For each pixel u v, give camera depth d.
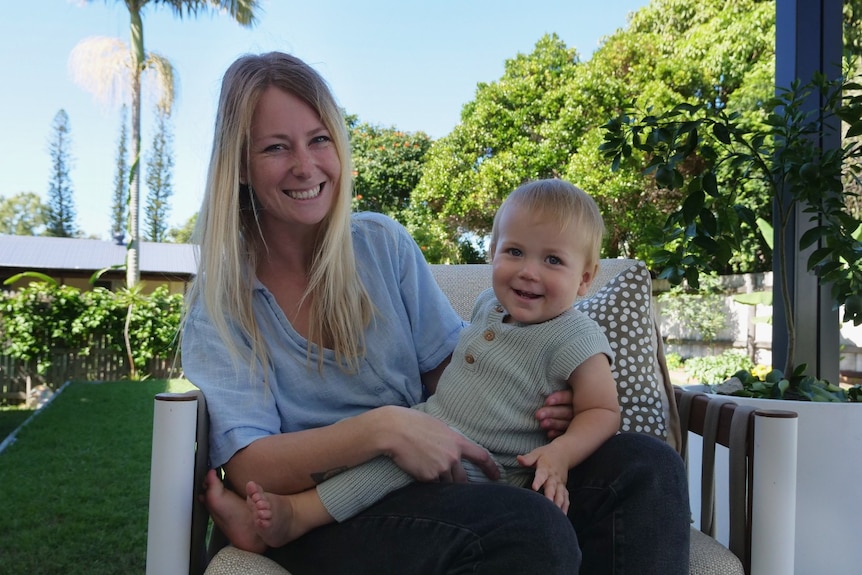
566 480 1.13
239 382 1.19
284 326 1.27
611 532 1.08
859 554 1.82
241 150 1.27
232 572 1.01
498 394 1.27
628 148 2.39
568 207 1.32
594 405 1.21
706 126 2.30
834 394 2.07
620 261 1.74
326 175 1.28
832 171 2.11
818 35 2.48
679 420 1.49
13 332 9.25
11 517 4.03
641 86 9.73
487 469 1.17
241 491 1.13
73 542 3.66
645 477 1.08
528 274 1.29
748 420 1.19
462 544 0.96
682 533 1.07
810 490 1.83
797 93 2.25
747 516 1.18
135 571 3.27
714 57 9.30
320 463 1.09
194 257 1.30
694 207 2.20
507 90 10.99
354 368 1.30
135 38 13.69
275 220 1.31
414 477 1.10
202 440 1.14
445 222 11.43
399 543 1.03
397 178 13.63
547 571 0.90
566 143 10.14
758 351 7.90
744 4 9.41
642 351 1.47
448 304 1.51
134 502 4.41
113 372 9.68
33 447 5.79
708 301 8.52
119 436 6.21
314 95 1.27
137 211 12.46
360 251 1.41
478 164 11.27
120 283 16.22
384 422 1.10
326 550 1.09
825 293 2.46
